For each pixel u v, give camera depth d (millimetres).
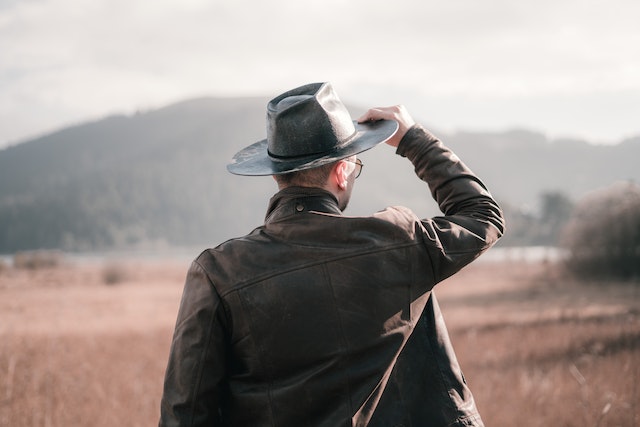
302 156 1719
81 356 9938
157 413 6508
